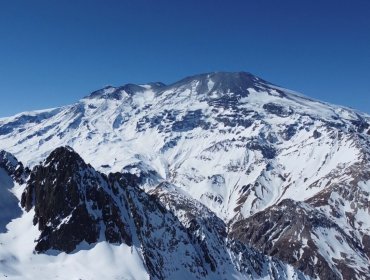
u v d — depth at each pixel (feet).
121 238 482.28
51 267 434.30
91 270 437.99
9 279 395.34
